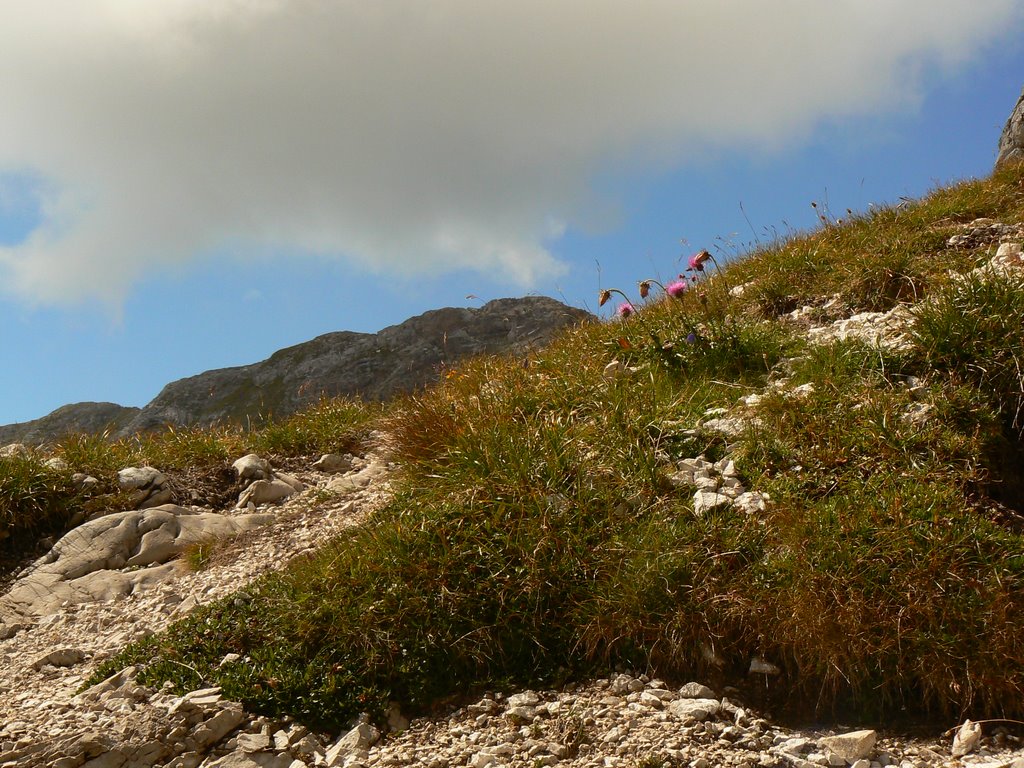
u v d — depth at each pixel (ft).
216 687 16.40
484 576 18.44
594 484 20.59
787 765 14.08
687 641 16.88
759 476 20.27
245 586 20.53
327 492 28.99
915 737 15.03
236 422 39.63
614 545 18.58
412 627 17.56
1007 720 14.73
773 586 16.92
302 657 17.29
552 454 21.40
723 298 34.30
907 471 19.34
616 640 17.22
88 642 21.27
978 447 19.97
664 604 17.21
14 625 23.22
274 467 34.17
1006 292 23.35
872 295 30.78
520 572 18.33
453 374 33.04
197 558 25.31
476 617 17.81
